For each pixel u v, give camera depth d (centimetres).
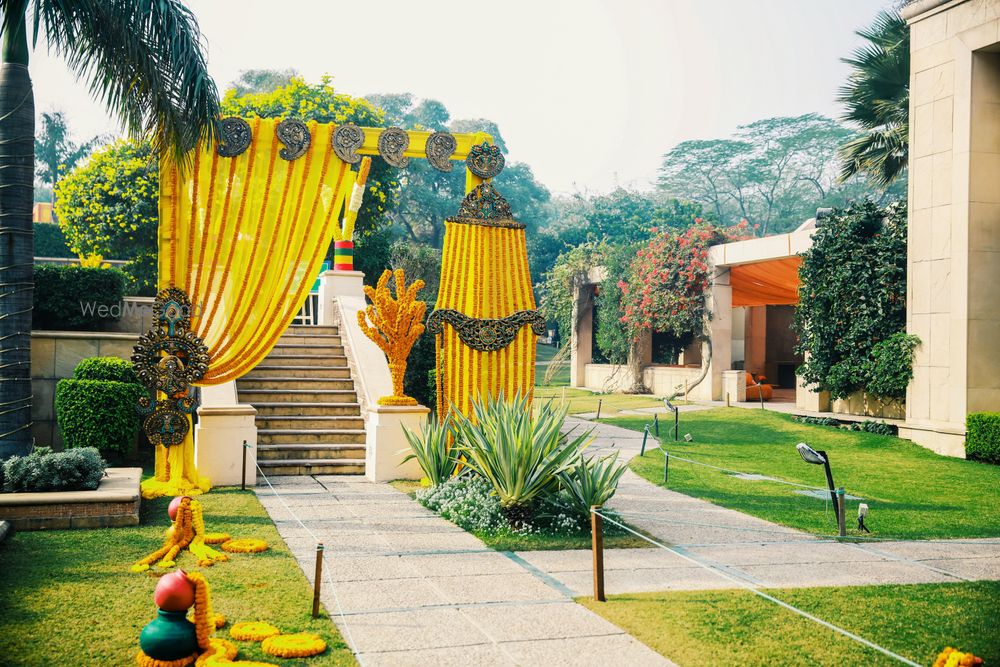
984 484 1173
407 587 650
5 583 625
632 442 1639
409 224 5978
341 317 1625
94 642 506
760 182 6812
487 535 842
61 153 5478
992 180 1447
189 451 1056
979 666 498
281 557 732
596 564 629
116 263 2514
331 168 1111
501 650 514
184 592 481
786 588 665
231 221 1067
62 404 1141
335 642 521
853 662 505
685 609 604
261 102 2252
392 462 1169
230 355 1073
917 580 695
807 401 1920
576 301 3183
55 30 870
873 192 6228
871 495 1093
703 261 2455
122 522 832
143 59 902
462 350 1171
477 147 1179
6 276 903
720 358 2433
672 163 7081
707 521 929
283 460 1218
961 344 1441
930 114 1520
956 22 1468
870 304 1706
